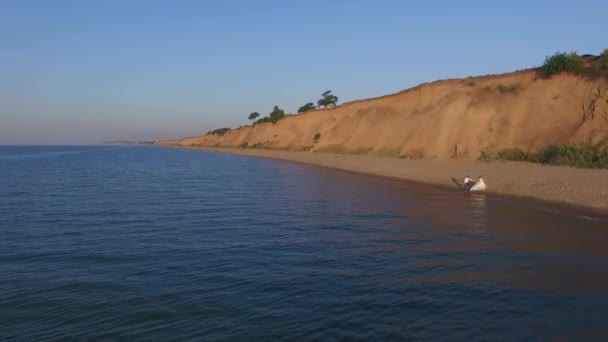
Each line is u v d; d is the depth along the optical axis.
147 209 19.08
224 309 7.82
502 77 45.16
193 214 17.70
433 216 16.42
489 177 26.14
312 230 14.37
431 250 11.58
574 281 8.96
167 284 9.18
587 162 27.08
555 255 10.84
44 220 16.58
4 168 52.22
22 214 17.97
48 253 11.77
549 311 7.51
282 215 17.30
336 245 12.29
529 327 6.92
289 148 85.19
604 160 26.23
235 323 7.25
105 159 78.56
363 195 22.84
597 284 8.76
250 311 7.71
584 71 36.75
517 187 21.89
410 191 24.00
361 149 57.03
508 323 7.07
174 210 18.75
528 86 40.44
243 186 28.53
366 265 10.32
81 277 9.73
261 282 9.20
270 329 7.01
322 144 69.81
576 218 15.09
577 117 33.62
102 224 15.72
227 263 10.62
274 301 8.15
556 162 28.91
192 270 10.10
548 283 8.87
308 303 8.03
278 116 112.31
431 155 41.72
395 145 49.72
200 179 34.38
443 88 53.56
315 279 9.34
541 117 36.34
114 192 25.75
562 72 37.97
